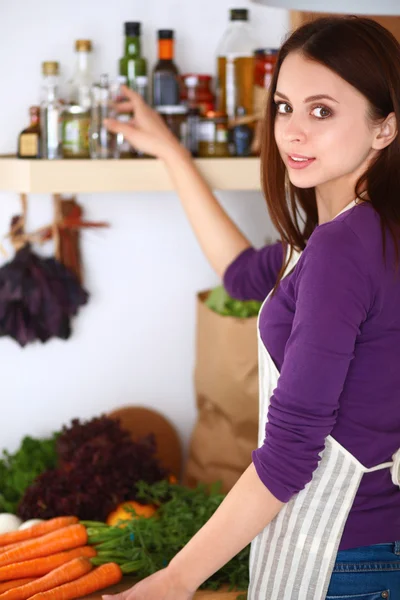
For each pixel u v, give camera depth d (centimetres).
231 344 209
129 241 234
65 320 225
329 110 131
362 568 136
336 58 129
